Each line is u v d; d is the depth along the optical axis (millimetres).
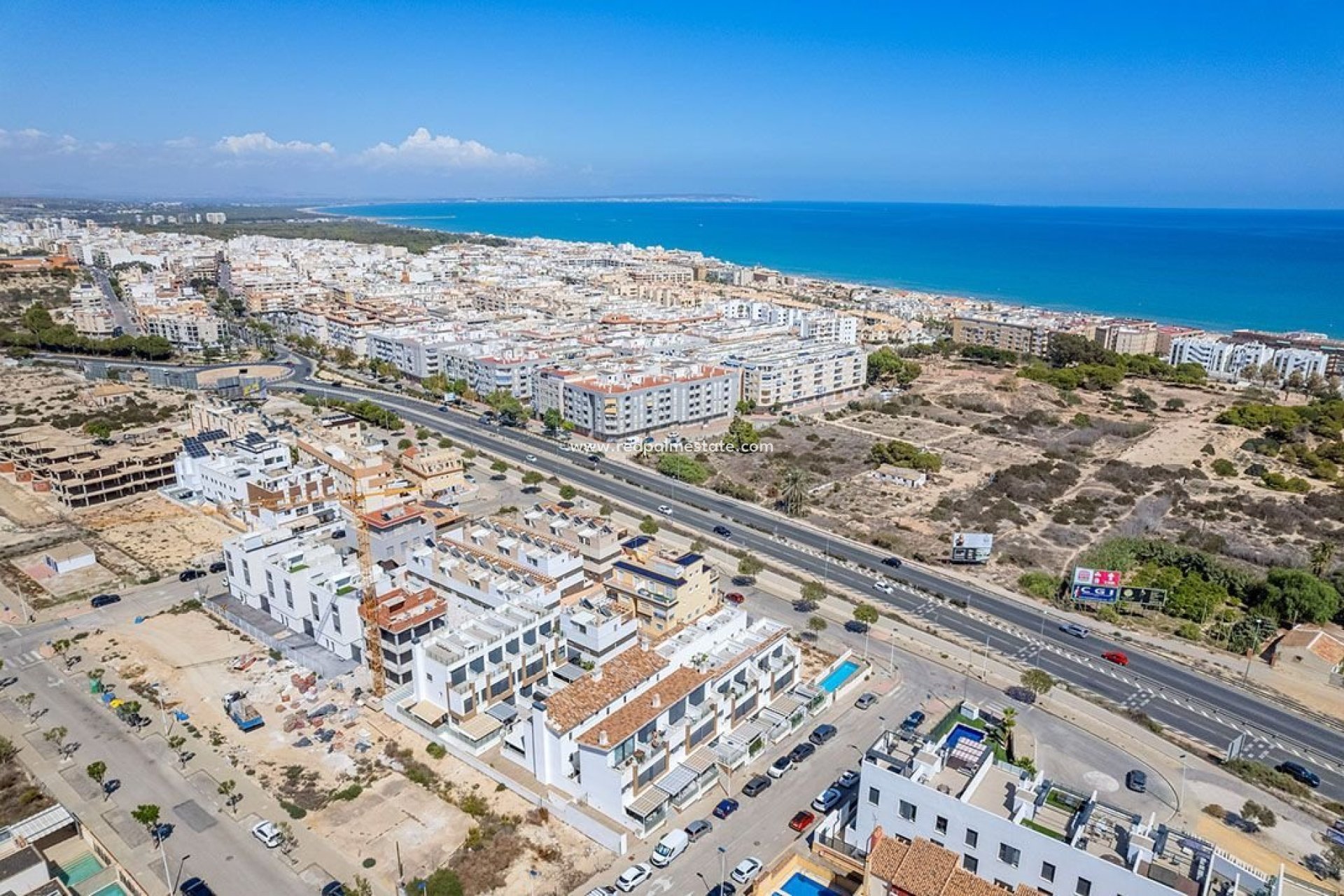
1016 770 116750
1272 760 148625
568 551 184750
